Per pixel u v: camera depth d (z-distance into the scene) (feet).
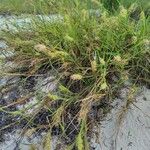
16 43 8.41
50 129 6.94
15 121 7.59
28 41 8.18
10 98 7.95
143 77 7.83
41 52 7.97
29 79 8.12
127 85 7.71
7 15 11.19
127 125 7.34
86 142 6.75
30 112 7.52
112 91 7.52
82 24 8.22
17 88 8.05
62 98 7.20
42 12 9.03
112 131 7.25
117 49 7.77
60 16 8.68
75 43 7.83
